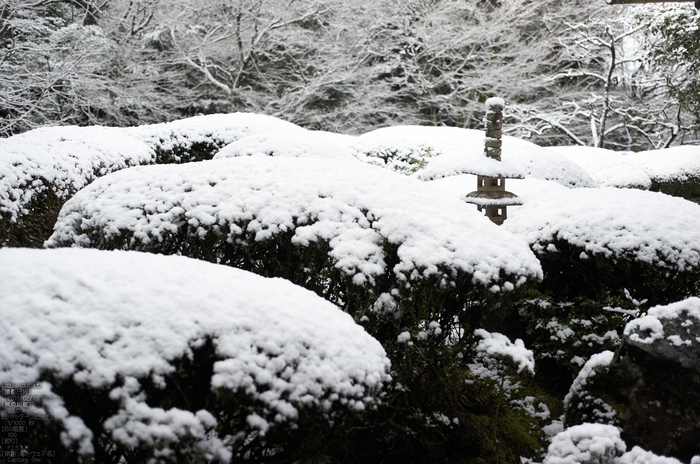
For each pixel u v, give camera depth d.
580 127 18.34
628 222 3.49
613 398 2.70
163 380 1.45
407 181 3.08
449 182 6.69
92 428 1.46
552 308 3.52
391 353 2.50
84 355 1.42
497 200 4.39
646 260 3.29
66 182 4.61
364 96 17.45
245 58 16.83
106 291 1.59
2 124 11.49
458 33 17.09
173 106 15.98
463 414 2.86
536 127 18.44
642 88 18.06
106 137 6.00
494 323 2.67
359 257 2.50
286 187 2.86
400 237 2.56
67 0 13.83
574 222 3.60
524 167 8.38
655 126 18.30
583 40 17.09
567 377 3.52
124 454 1.49
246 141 6.02
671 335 2.48
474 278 2.47
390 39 17.67
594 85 19.42
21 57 11.85
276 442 1.69
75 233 3.09
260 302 1.69
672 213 3.60
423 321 2.53
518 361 2.45
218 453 1.43
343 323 1.77
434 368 2.57
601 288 3.49
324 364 1.56
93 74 12.79
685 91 13.25
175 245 2.92
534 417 3.11
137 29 15.05
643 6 13.77
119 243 2.85
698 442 2.42
